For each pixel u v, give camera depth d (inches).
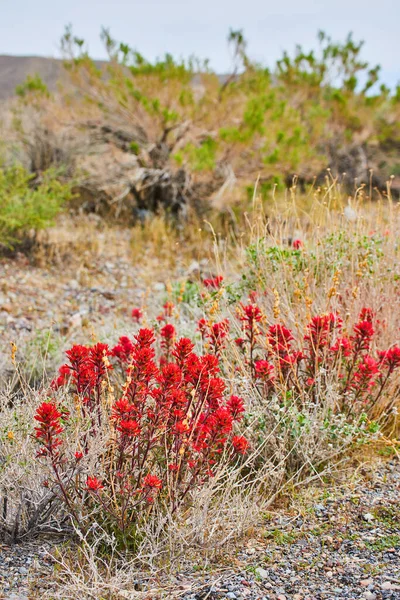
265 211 344.5
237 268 228.7
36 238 344.8
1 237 309.1
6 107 444.5
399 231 192.1
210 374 116.5
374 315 167.8
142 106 402.0
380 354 150.0
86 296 287.0
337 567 101.7
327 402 140.3
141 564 105.2
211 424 112.1
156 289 301.9
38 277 300.7
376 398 146.0
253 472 132.3
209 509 117.9
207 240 370.3
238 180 395.5
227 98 423.5
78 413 114.6
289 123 431.8
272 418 137.9
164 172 417.4
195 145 437.1
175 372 109.5
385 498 122.7
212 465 126.6
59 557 105.3
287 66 557.9
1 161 358.6
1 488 112.9
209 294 173.0
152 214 414.6
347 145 561.0
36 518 111.1
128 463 116.4
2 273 296.5
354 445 141.3
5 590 94.1
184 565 105.3
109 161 444.8
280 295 172.4
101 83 416.2
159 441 117.8
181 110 414.9
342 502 122.6
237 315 169.6
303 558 105.2
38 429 102.2
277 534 113.1
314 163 418.6
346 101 537.0
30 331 236.2
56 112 431.2
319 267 184.4
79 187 432.8
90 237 367.2
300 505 123.0
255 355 166.2
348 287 175.5
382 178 565.9
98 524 109.0
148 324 183.3
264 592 95.5
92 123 436.5
